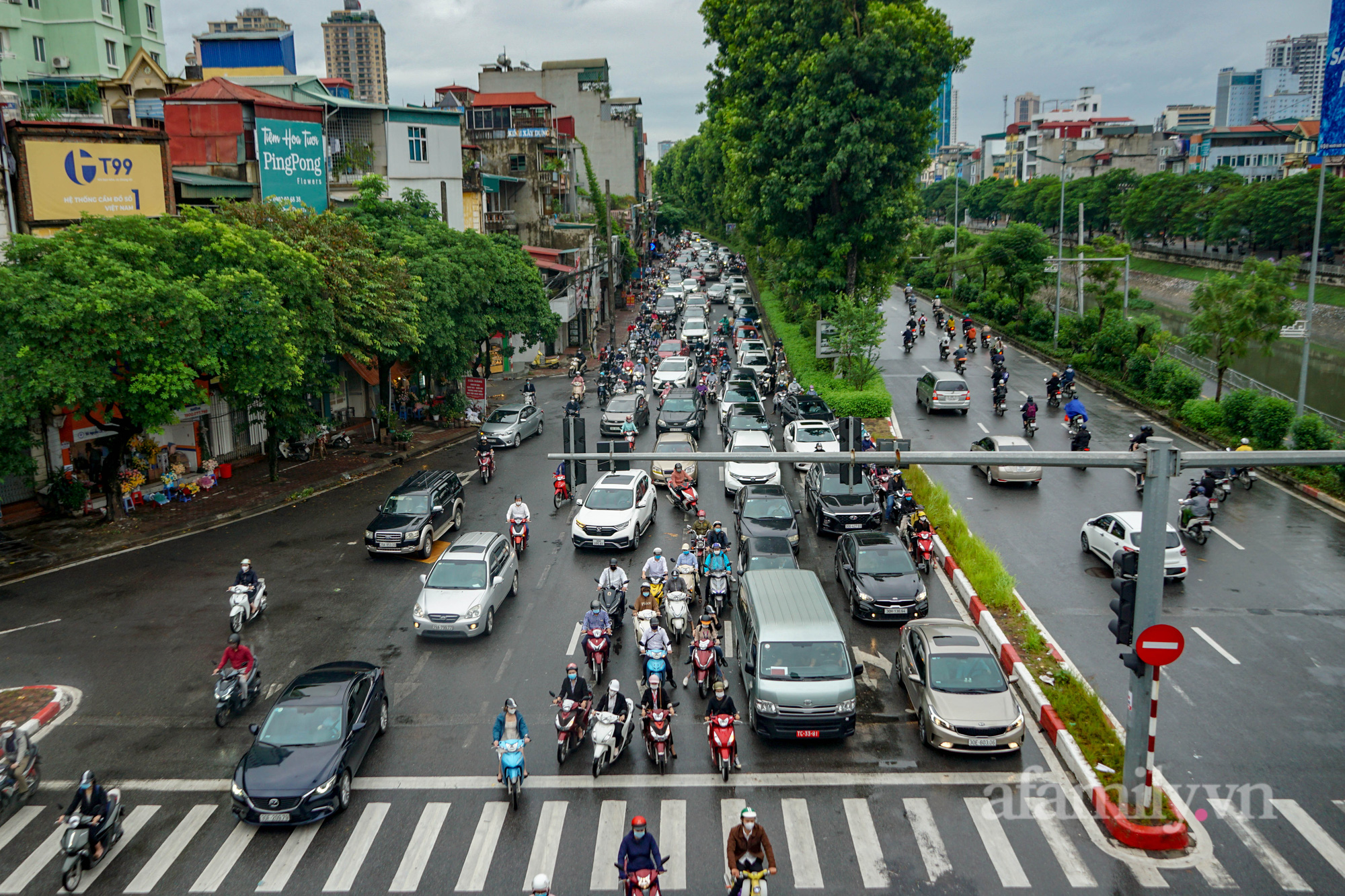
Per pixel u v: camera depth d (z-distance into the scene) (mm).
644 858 11195
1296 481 31188
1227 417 35875
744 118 50312
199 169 40531
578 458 17016
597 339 71812
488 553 20812
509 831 13211
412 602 21734
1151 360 44312
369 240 35312
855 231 48625
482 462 32562
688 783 14477
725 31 55125
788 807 13789
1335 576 22969
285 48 53781
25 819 13656
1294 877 12125
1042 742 15688
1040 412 41688
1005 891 11883
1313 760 14836
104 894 11938
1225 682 17500
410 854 12695
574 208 82000
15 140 27656
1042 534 26469
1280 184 78375
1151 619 12812
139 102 48812
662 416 37719
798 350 50688
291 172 40250
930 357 55969
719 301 87188
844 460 14555
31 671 18203
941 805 13836
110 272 23719
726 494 30781
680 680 18031
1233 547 25219
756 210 53719
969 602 21047
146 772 14820
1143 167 141750
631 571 23797
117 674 18109
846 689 15484
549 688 17562
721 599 21219
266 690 17453
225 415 33750
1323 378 57938
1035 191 128625
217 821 13531
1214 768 14641
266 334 26000
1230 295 38812
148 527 26797
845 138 45031
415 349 36062
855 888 11945
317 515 28828
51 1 52500
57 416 27188
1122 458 12680
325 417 39500
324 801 13219
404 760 15086
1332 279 72562
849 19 46812
